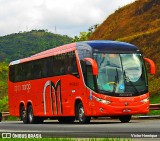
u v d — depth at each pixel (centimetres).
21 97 3588
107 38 6544
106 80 2686
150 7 6431
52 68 3109
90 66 2694
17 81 3659
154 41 5431
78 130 2159
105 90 2670
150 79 4928
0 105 6762
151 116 3422
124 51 2770
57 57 3044
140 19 6338
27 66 3491
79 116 2808
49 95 3152
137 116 3556
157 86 4666
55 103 3077
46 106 3203
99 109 2661
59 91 3017
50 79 3133
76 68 2808
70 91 2884
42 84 3247
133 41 5641
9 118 5350
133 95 2712
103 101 2659
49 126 2736
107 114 2667
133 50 2800
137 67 2773
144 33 5622
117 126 2362
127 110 2694
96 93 2664
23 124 3300
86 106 2730
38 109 3325
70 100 2888
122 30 6412
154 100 4428
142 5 6556
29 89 3456
